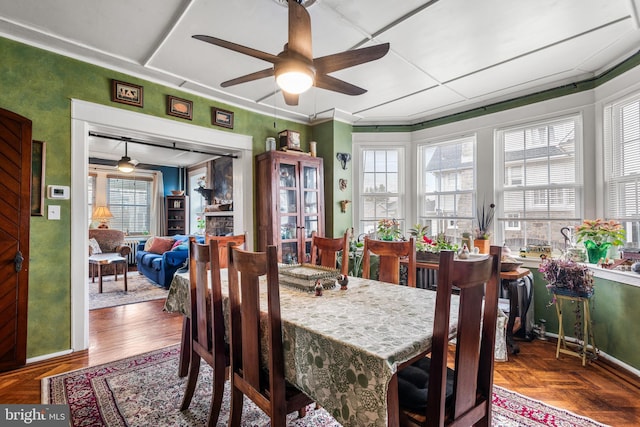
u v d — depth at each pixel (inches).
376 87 130.2
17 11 81.5
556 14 82.5
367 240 94.1
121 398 78.7
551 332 121.4
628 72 102.3
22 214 93.4
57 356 100.7
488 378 50.3
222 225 222.1
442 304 41.1
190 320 81.0
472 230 147.9
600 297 104.3
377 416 38.3
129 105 115.5
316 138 177.8
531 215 133.9
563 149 125.2
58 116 100.8
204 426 68.4
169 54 103.7
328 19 84.3
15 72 93.4
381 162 180.1
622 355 95.9
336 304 60.9
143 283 212.1
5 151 90.8
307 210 160.7
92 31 90.8
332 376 43.9
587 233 107.7
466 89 132.4
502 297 124.6
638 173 100.8
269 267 49.1
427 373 54.1
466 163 155.8
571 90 121.6
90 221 258.2
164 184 300.2
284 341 51.8
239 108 149.9
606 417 71.6
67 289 102.8
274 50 101.3
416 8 80.2
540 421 70.0
